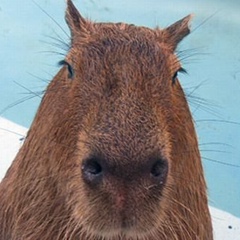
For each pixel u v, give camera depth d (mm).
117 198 362
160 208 379
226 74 790
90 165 368
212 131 732
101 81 393
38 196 468
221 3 865
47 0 858
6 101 759
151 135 369
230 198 696
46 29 827
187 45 810
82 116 400
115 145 363
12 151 721
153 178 367
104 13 846
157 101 394
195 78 779
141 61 397
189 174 464
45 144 453
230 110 750
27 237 480
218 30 833
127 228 372
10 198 498
